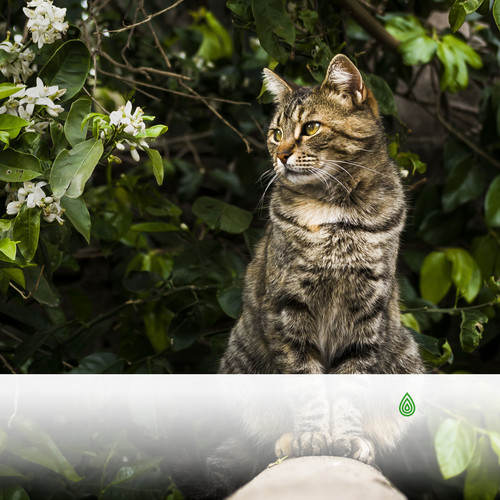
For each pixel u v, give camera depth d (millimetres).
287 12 3857
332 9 4492
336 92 3299
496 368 5402
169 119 5500
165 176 5379
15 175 2746
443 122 4891
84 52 3016
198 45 5422
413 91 5648
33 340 3959
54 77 3002
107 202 4621
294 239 3223
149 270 4754
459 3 3205
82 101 2832
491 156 4875
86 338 4363
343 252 3191
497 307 4680
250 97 5285
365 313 3223
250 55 5250
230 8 3713
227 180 5492
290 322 3221
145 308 4520
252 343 3547
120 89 5090
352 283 3205
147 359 4199
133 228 4527
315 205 3266
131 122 2723
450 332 5125
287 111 3361
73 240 4477
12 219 2930
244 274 4070
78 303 4684
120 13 5055
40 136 2982
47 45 3088
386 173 3375
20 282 2992
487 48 5219
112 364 4027
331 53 3887
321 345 3314
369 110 3355
